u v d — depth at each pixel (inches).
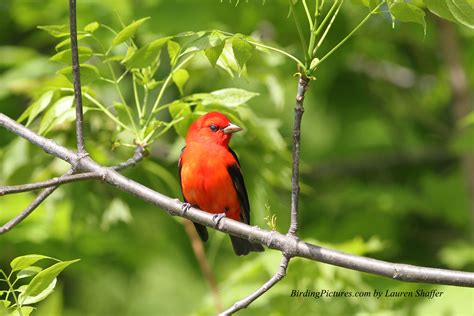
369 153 671.1
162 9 548.1
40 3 601.9
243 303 280.1
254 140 475.8
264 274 462.9
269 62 488.7
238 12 561.3
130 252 581.6
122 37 299.6
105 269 584.4
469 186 574.9
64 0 593.3
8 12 628.7
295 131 276.4
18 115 542.3
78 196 496.7
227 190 384.8
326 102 654.5
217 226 312.0
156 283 650.2
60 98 380.2
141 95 562.3
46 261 554.6
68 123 459.2
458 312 427.5
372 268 283.0
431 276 279.6
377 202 577.0
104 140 476.7
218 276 589.3
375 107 663.1
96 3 566.9
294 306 458.3
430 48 663.1
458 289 438.6
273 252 453.7
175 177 536.4
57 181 287.4
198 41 277.7
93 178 306.2
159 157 543.8
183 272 614.5
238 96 346.9
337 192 611.8
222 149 386.0
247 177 479.5
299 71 271.0
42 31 616.4
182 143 496.4
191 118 390.0
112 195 506.3
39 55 597.9
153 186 521.7
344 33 583.8
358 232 565.0
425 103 688.4
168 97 566.9
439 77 680.4
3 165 473.4
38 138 320.2
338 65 613.3
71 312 623.8
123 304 638.5
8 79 548.7
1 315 268.1
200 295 660.1
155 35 540.4
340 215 586.2
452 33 609.9
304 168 563.2
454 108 611.8
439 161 660.1
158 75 565.0
